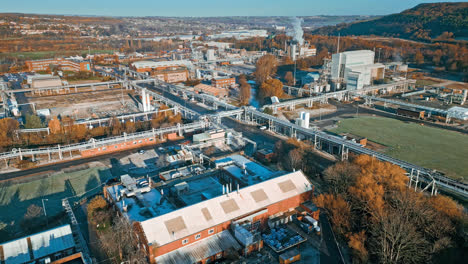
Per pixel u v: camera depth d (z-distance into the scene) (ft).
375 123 622.54
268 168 402.11
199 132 568.00
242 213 283.79
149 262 243.40
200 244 260.62
